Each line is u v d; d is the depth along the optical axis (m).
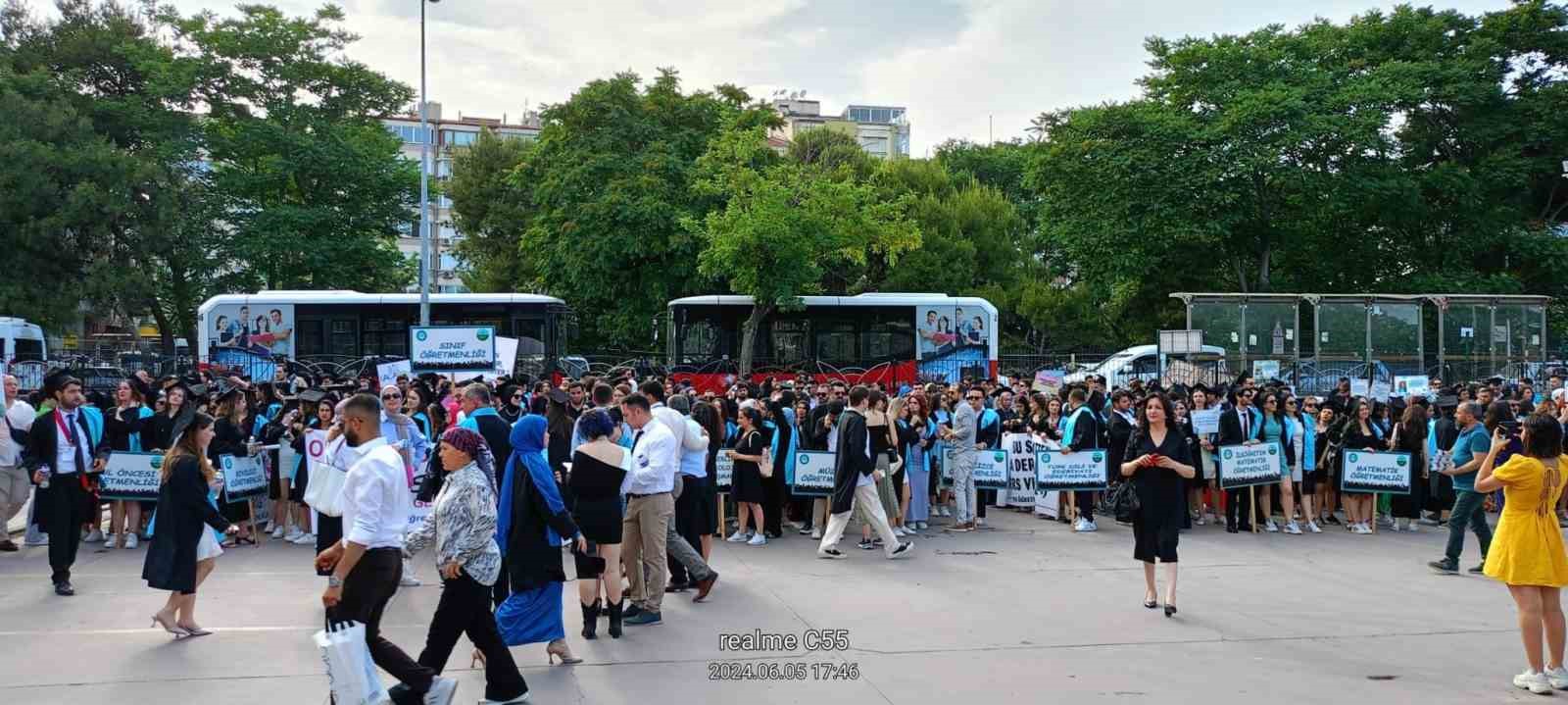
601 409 8.33
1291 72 38.09
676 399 11.12
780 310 29.58
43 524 10.89
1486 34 39.56
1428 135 40.00
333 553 6.46
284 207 39.97
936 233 45.09
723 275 31.25
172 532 8.02
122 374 27.06
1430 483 14.80
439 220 80.69
